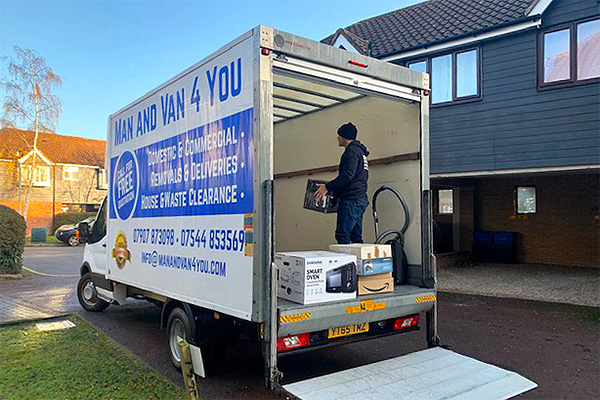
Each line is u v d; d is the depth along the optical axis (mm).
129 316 7344
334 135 6223
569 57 9336
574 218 12000
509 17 10258
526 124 9828
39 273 12953
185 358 3055
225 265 4012
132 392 4176
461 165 10711
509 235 12602
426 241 4883
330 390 3680
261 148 3648
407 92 4891
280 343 3686
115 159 6387
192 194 4527
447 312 7578
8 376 4559
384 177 5457
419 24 12680
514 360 5199
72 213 30812
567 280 10016
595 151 8977
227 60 4082
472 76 10648
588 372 4801
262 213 3645
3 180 29719
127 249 5891
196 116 4516
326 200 6215
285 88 5496
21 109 28078
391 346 5746
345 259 4113
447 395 3703
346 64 4273
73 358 5137
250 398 4152
